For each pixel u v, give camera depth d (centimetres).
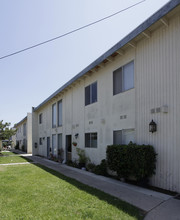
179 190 535
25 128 3008
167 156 579
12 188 614
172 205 443
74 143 1232
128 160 644
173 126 567
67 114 1422
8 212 416
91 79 1092
